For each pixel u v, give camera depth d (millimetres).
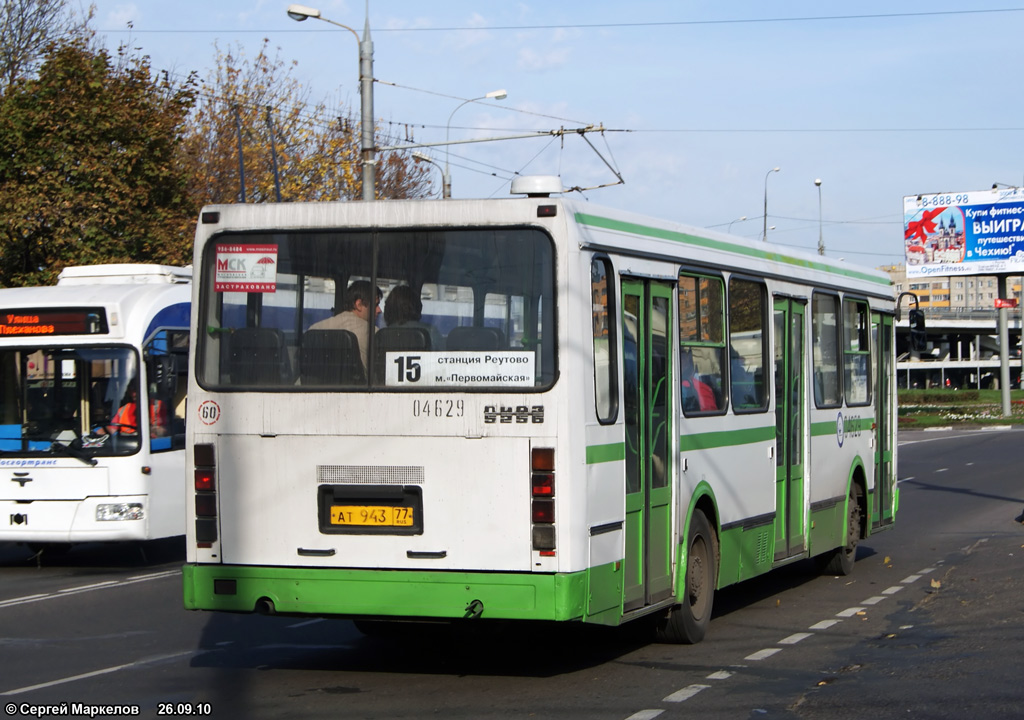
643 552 9750
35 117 27531
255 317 9258
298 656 10445
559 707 8445
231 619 12555
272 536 9031
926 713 8125
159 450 16766
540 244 8727
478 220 8844
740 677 9414
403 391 8820
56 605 13664
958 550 17781
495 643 10977
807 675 9469
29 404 16578
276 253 9266
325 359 9047
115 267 18188
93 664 10164
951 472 33094
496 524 8586
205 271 9375
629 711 8305
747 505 11977
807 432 13781
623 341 9477
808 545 13758
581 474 8625
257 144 44062
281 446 9047
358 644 11023
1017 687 8789
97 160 28094
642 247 9875
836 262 15117
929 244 68188
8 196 26922
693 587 10805
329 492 8930
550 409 8555
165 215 29375
